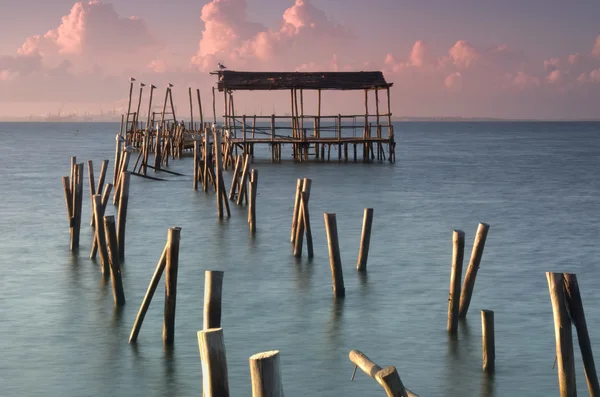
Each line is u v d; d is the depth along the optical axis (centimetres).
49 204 3281
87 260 2016
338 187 4038
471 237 2438
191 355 1271
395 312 1520
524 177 4766
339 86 5847
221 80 5759
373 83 5903
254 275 1845
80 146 9656
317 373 1188
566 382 945
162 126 5972
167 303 1314
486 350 1194
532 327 1420
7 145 10069
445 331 1396
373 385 1141
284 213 2938
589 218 2905
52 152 7925
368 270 1894
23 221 2752
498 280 1808
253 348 1304
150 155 6844
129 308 1550
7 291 1691
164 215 2872
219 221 2720
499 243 2327
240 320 1470
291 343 1330
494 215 2980
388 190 3903
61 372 1202
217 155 2775
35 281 1781
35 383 1159
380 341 1341
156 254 2097
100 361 1249
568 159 6806
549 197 3638
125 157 3100
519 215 2984
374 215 2945
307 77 5900
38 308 1555
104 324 1442
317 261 2002
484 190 3944
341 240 2339
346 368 1209
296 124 5891
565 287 955
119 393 1125
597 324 1434
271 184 4131
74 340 1352
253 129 5881
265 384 600
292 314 1509
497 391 1120
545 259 2069
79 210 2111
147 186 3878
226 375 678
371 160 6134
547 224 2738
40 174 4869
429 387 1135
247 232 2475
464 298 1445
